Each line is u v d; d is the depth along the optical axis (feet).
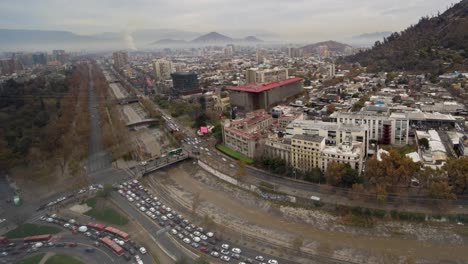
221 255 581.12
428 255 563.48
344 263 553.64
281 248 599.16
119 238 642.22
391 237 617.62
